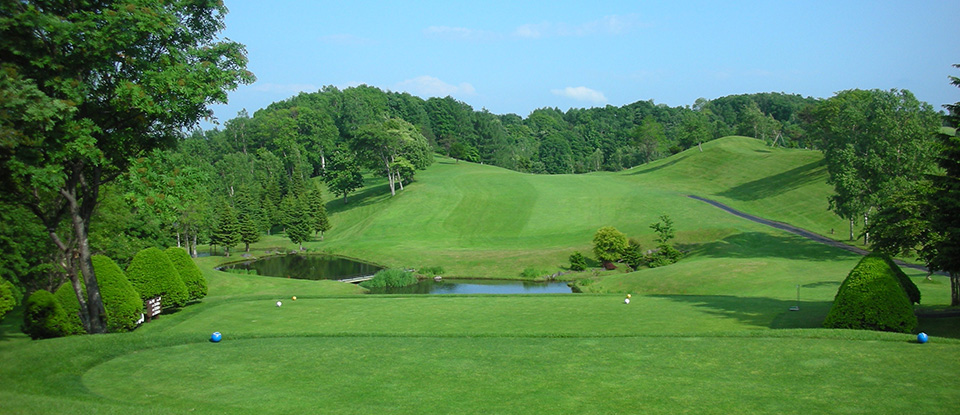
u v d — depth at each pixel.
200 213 66.56
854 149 49.06
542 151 173.00
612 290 40.03
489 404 10.12
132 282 23.53
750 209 71.19
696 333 15.71
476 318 22.12
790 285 32.47
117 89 16.89
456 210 83.81
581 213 75.12
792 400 9.81
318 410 9.95
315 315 23.81
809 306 23.33
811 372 11.46
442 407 10.02
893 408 9.22
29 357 13.58
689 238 56.88
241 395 10.96
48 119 14.70
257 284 40.75
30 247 29.78
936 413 8.94
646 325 19.72
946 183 20.75
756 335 15.14
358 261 64.00
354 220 90.88
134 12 16.30
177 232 65.56
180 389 11.44
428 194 93.50
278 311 24.97
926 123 45.38
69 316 19.39
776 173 89.44
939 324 19.27
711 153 115.75
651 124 161.12
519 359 13.40
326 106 156.50
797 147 138.88
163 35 17.20
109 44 16.20
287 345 15.48
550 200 83.06
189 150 107.62
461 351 14.38
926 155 42.84
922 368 11.39
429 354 14.11
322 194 115.19
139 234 44.38
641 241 57.72
